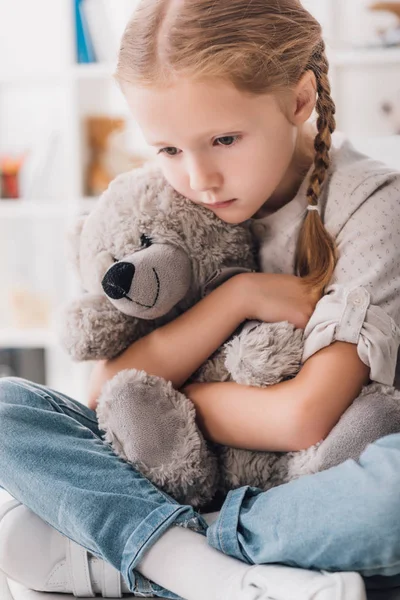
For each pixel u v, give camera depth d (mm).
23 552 891
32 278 2695
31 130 2643
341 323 925
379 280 961
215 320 979
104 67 2338
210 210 1004
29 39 2643
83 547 883
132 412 933
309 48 1000
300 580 743
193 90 906
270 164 964
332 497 778
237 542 821
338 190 1022
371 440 879
